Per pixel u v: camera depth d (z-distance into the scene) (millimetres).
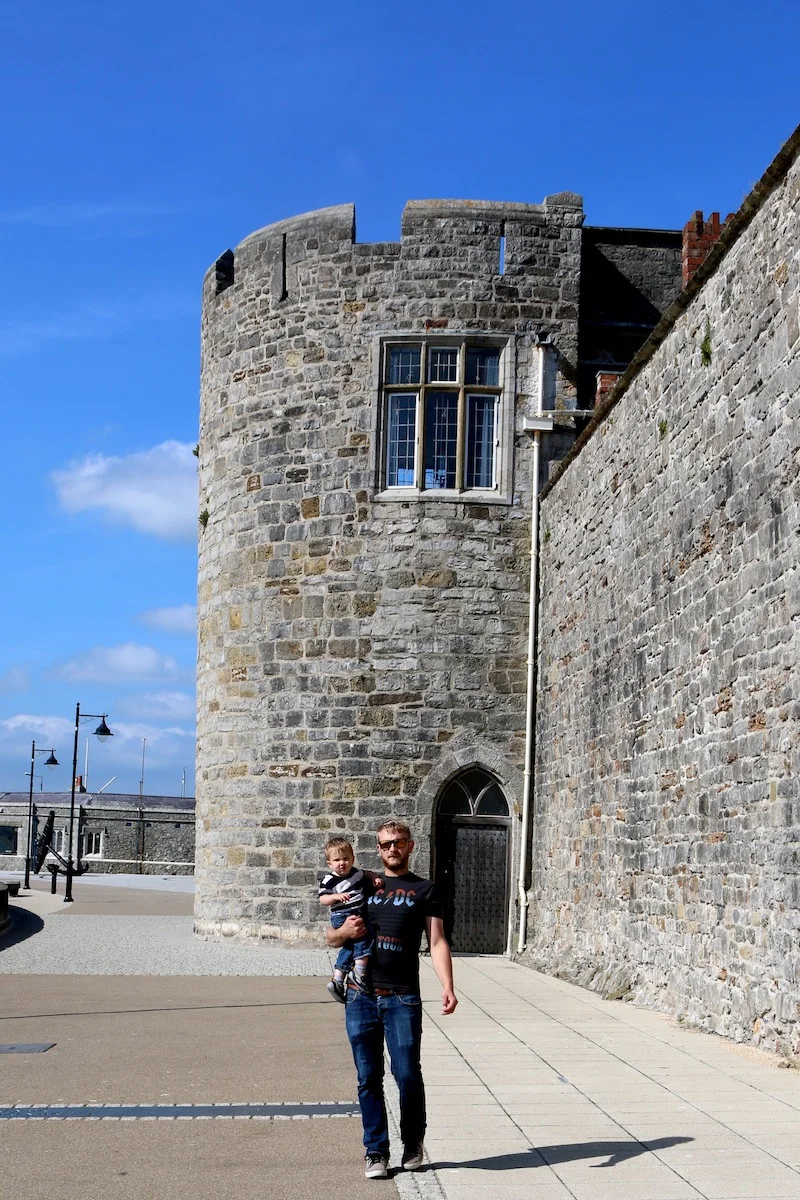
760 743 10477
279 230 20609
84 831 56656
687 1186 5988
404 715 19141
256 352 20641
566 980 15508
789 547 9969
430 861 18891
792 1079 8688
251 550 20203
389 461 19734
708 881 11656
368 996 6648
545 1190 5965
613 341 20797
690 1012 11836
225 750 20094
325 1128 7434
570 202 20250
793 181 10094
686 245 17406
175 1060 9633
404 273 19891
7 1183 6277
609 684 15359
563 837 17312
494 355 20016
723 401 11672
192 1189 6176
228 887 19719
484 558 19469
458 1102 7930
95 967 16438
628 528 14750
